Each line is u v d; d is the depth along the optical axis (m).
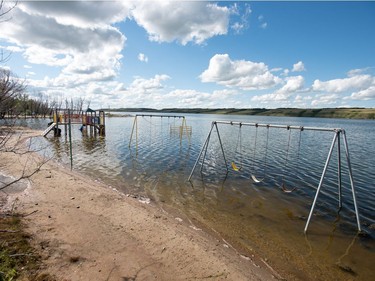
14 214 6.30
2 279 3.73
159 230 6.21
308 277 4.95
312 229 7.11
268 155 19.44
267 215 8.00
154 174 12.81
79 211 6.98
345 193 10.55
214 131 42.69
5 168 11.17
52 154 17.58
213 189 10.58
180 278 4.42
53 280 3.98
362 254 5.89
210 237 6.28
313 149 23.17
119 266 4.61
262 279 4.68
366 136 38.53
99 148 20.92
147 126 52.03
